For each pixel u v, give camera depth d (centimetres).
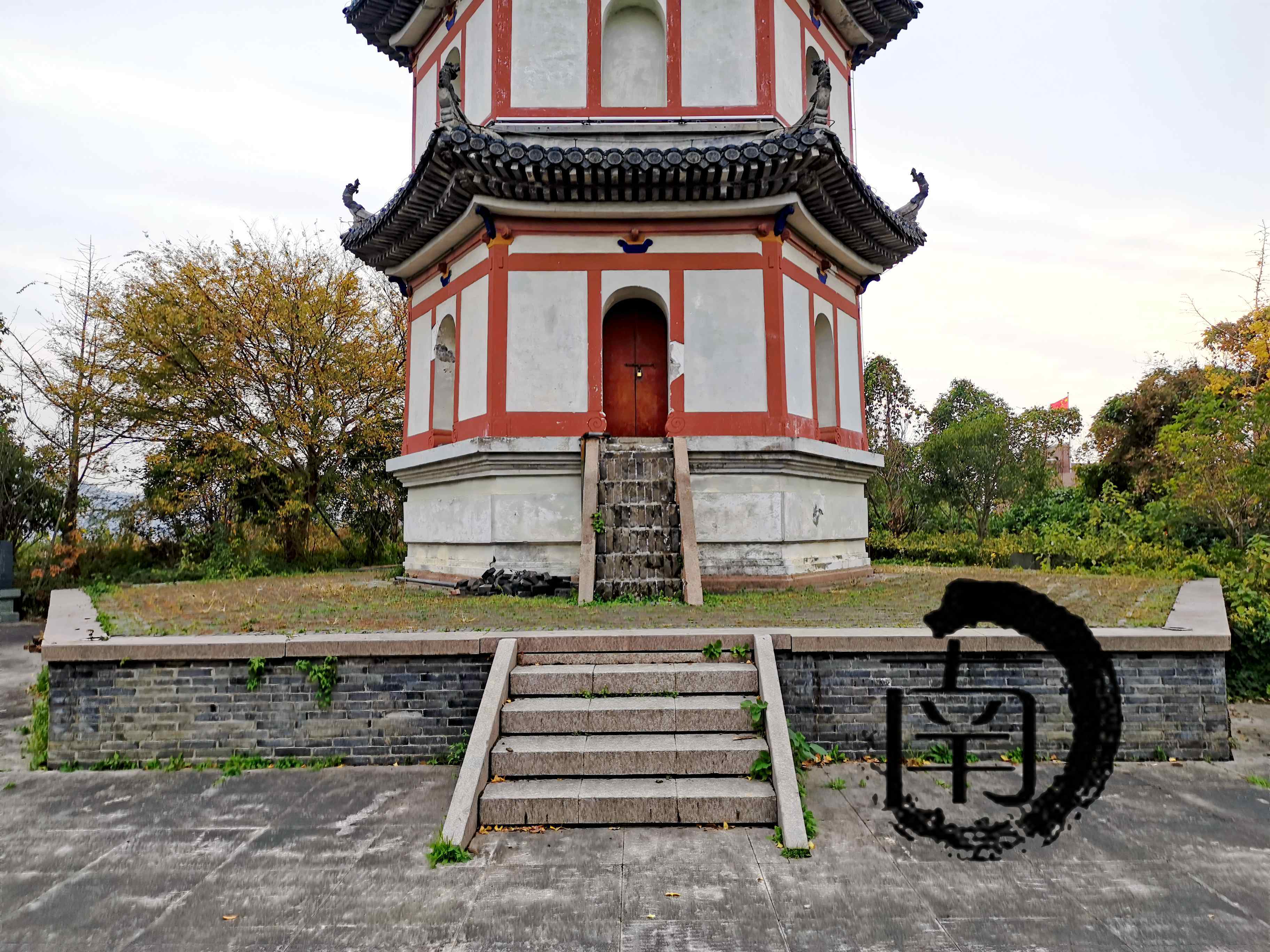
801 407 1489
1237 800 701
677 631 839
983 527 2603
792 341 1480
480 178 1316
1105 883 548
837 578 1530
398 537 2792
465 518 1470
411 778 762
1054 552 1966
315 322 2539
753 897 529
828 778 747
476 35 1525
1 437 2420
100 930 496
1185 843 612
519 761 681
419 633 853
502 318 1413
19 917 512
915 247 1698
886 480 2912
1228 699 1013
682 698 759
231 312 2473
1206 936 482
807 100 1595
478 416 1445
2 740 923
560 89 1446
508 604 1144
